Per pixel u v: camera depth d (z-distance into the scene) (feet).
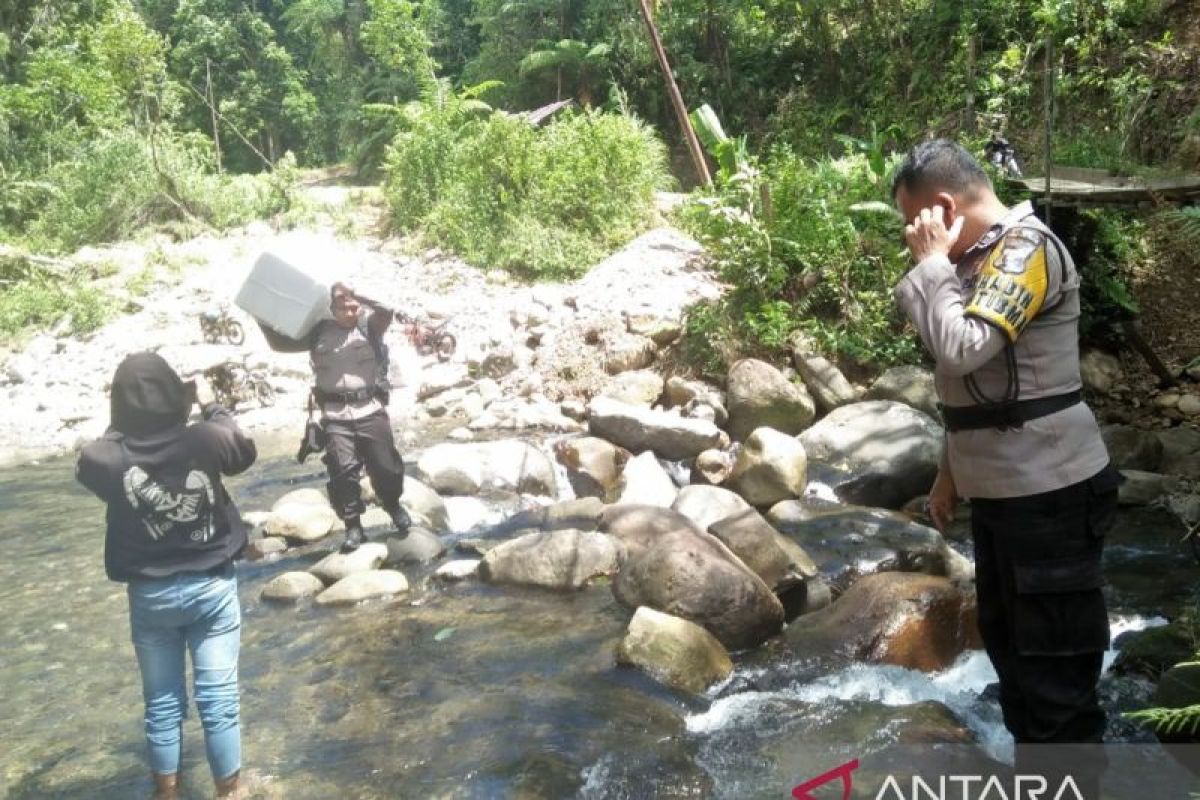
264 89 96.22
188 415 10.55
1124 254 30.25
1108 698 11.93
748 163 33.91
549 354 29.68
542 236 40.06
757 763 11.03
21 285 44.32
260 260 16.35
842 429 21.79
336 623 15.58
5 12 70.90
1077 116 39.01
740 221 27.78
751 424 23.61
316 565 17.60
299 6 92.99
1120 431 21.59
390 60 71.72
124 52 59.16
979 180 8.79
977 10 45.78
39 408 33.45
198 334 38.45
